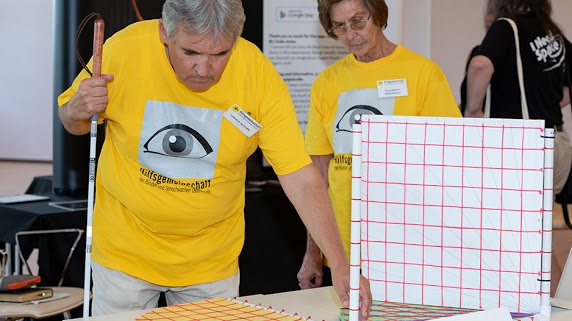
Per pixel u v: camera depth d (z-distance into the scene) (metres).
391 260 1.69
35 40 11.27
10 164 11.35
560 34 3.92
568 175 4.02
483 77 3.79
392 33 4.02
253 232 3.92
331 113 2.86
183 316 1.71
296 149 1.99
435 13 5.04
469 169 1.62
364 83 2.77
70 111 1.92
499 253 1.63
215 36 1.69
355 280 1.55
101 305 2.16
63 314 3.36
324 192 1.95
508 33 3.79
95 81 1.87
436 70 2.74
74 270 3.55
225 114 1.98
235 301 1.86
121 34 2.03
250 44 2.04
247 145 2.05
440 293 1.67
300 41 4.14
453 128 1.62
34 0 11.20
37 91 11.38
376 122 1.65
